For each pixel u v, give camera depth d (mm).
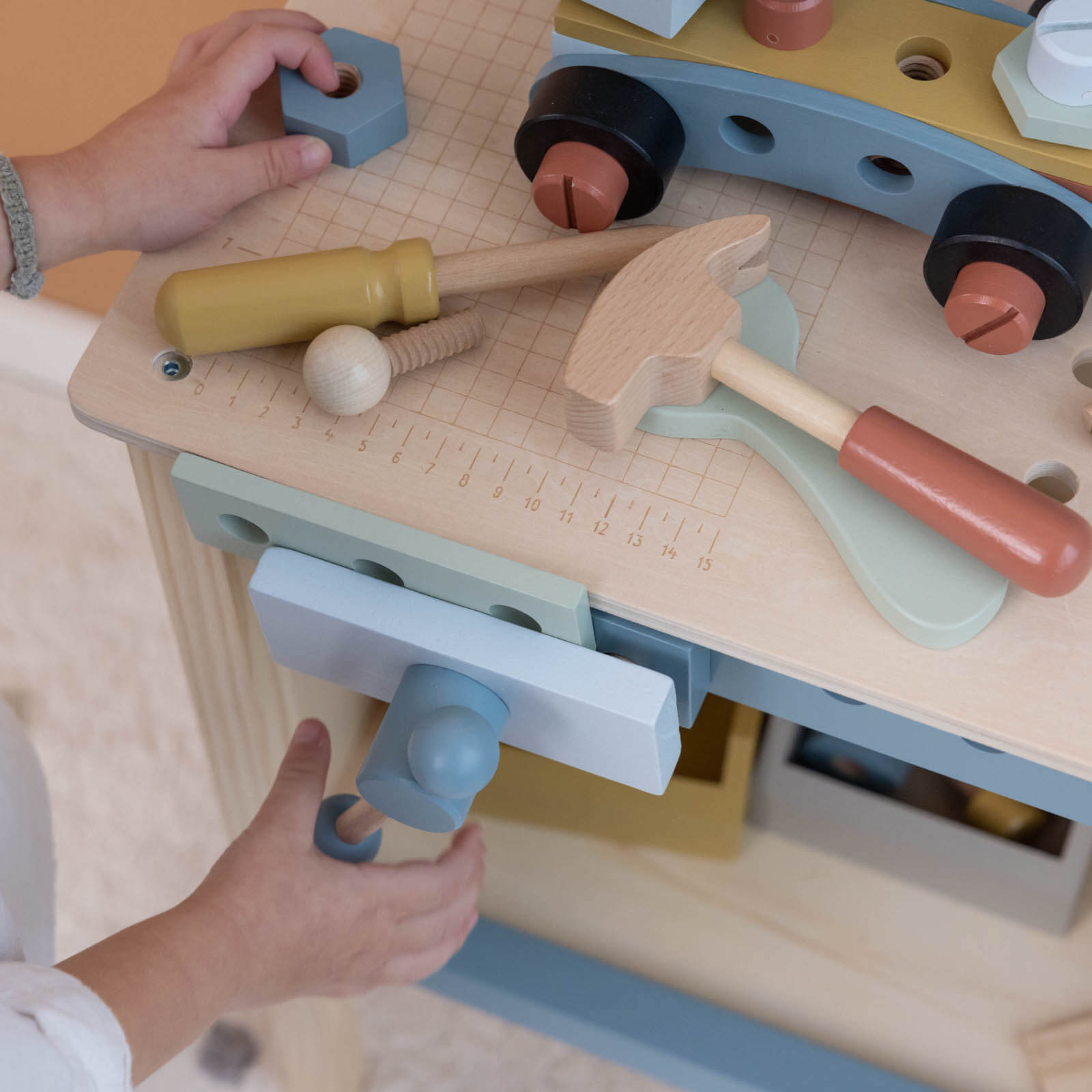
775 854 1173
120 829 1429
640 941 1168
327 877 804
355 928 826
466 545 668
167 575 843
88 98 1322
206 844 1421
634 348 648
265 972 748
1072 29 643
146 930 695
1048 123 653
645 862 1188
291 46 759
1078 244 657
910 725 751
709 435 698
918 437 629
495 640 679
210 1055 1304
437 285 708
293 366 725
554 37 720
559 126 701
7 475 1534
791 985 1143
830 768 1158
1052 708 633
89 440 1526
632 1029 1135
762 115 701
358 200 772
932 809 1139
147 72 1321
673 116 717
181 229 754
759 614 658
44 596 1503
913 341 719
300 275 691
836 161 712
